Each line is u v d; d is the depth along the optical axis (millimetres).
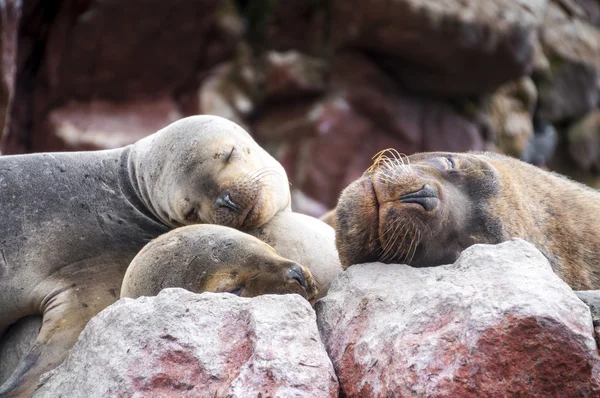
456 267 19047
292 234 24688
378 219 20172
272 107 65812
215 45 65312
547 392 16812
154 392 17828
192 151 27375
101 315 19344
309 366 17641
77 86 61156
